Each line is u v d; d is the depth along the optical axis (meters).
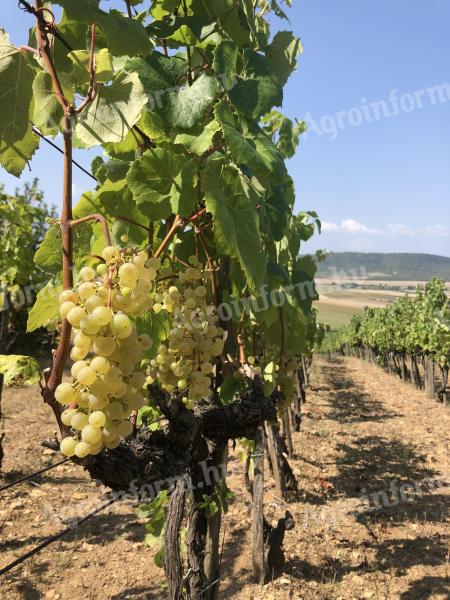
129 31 1.61
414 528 6.09
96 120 1.57
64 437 1.36
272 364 4.02
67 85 1.77
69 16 1.47
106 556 5.21
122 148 2.26
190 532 2.94
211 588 3.00
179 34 2.36
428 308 17.09
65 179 1.34
